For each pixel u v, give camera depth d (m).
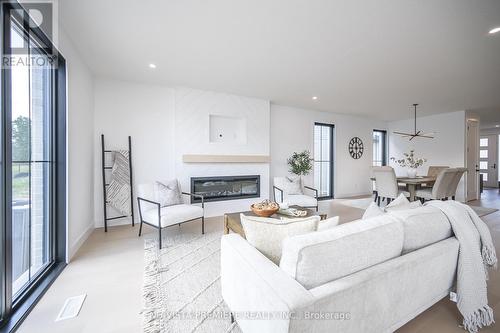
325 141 6.12
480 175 6.81
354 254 1.05
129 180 3.63
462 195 5.64
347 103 5.02
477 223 1.57
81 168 2.82
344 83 3.71
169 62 2.96
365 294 1.02
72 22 2.10
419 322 1.47
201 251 2.60
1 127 1.41
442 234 1.46
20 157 1.73
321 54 2.72
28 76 1.83
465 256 1.44
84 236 2.92
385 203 5.13
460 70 3.16
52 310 1.58
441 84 3.73
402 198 1.78
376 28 2.18
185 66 3.07
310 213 2.65
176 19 2.06
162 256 2.46
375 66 3.05
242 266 1.13
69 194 2.36
